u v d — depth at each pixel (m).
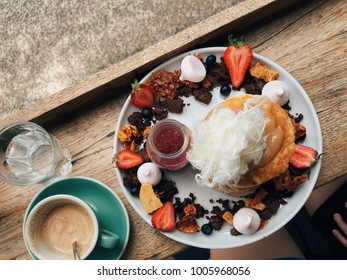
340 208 0.68
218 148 0.49
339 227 0.69
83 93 0.57
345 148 0.56
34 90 0.62
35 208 0.52
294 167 0.54
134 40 0.62
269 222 0.55
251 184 0.53
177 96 0.58
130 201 0.55
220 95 0.57
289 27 0.59
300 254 0.71
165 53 0.56
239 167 0.50
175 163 0.54
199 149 0.51
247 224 0.52
